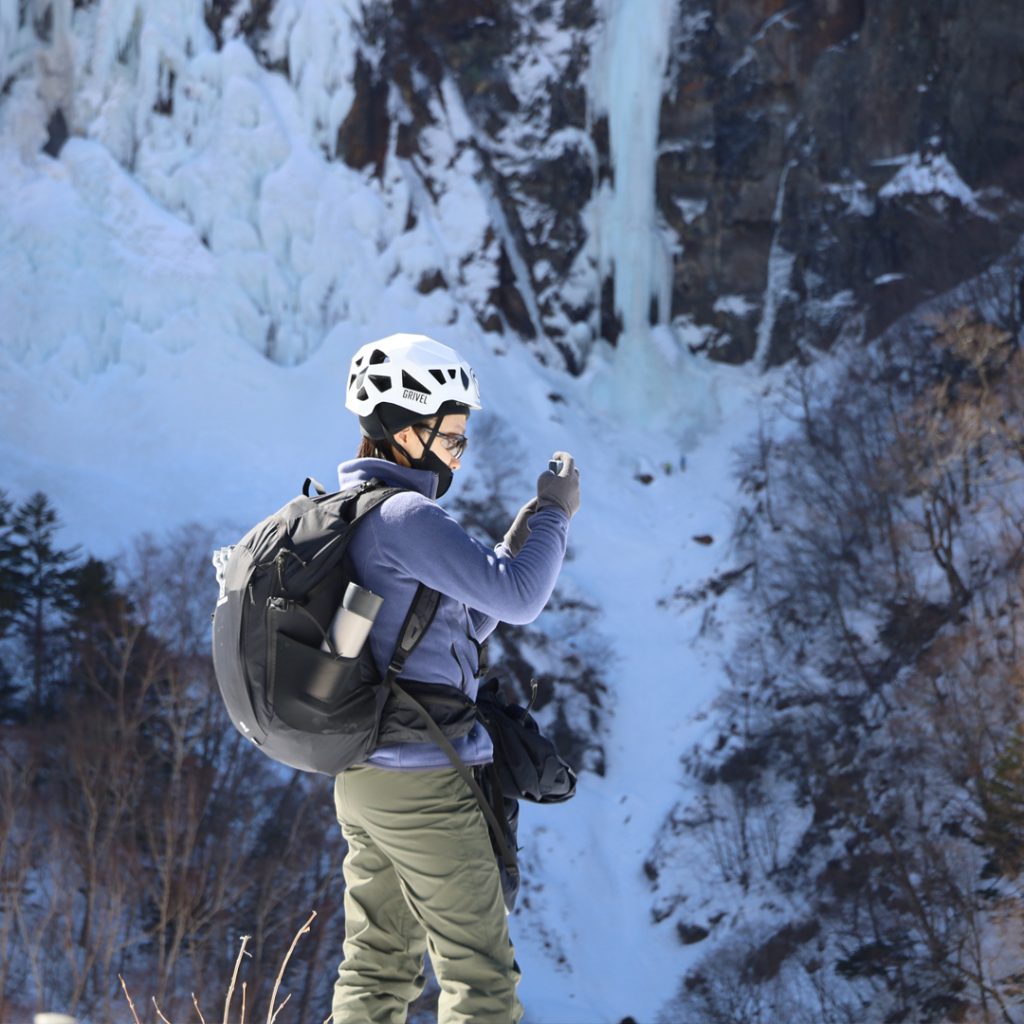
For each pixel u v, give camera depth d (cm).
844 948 4438
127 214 8169
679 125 8569
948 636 5372
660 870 5728
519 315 8669
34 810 3978
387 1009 386
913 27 8156
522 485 7675
